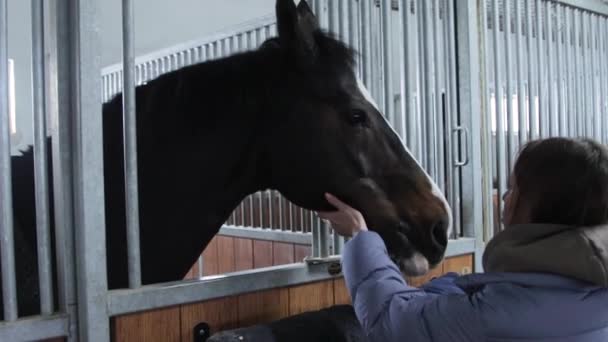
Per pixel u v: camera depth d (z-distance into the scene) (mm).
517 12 2033
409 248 1158
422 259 1169
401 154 1212
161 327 1048
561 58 2258
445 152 1784
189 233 1183
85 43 934
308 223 2115
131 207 1018
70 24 943
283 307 1254
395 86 3828
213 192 1205
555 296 718
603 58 2584
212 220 1220
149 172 1153
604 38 2590
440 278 1167
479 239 1778
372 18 1556
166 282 1114
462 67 1775
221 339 942
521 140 2057
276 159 1195
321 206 1201
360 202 1149
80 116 930
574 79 2363
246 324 1182
